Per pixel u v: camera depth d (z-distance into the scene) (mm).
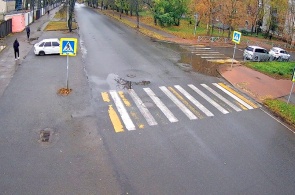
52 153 10797
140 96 16875
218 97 17656
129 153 11039
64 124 13008
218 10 43094
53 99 15586
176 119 14148
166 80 20297
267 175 10234
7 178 9289
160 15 49312
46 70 20641
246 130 13562
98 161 10438
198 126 13594
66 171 9797
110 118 13812
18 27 37250
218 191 9234
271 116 15406
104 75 20484
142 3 61625
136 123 13469
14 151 10781
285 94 19219
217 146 11938
